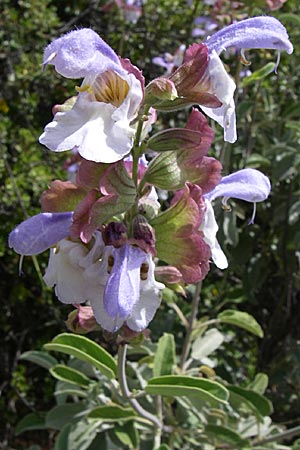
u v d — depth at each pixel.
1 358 0.37
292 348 0.30
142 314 0.11
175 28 0.38
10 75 0.36
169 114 0.34
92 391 0.20
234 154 0.30
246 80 0.23
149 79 0.38
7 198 0.33
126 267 0.10
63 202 0.12
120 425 0.20
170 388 0.15
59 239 0.11
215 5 0.25
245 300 0.33
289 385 0.31
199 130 0.12
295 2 0.34
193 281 0.12
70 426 0.20
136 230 0.11
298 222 0.30
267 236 0.33
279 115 0.33
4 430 0.37
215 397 0.15
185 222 0.12
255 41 0.11
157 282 0.11
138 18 0.35
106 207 0.11
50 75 0.36
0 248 0.33
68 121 0.10
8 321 0.37
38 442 0.37
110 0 0.34
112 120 0.10
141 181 0.12
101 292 0.11
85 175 0.11
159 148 0.11
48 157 0.35
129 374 0.23
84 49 0.10
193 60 0.11
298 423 0.31
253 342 0.35
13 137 0.35
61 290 0.11
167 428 0.21
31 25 0.37
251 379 0.34
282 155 0.29
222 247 0.27
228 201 0.27
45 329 0.37
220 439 0.21
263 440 0.22
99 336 0.33
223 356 0.32
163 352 0.19
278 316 0.33
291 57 0.34
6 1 0.37
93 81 0.10
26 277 0.36
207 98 0.11
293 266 0.31
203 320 0.24
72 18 0.41
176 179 0.11
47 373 0.38
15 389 0.35
